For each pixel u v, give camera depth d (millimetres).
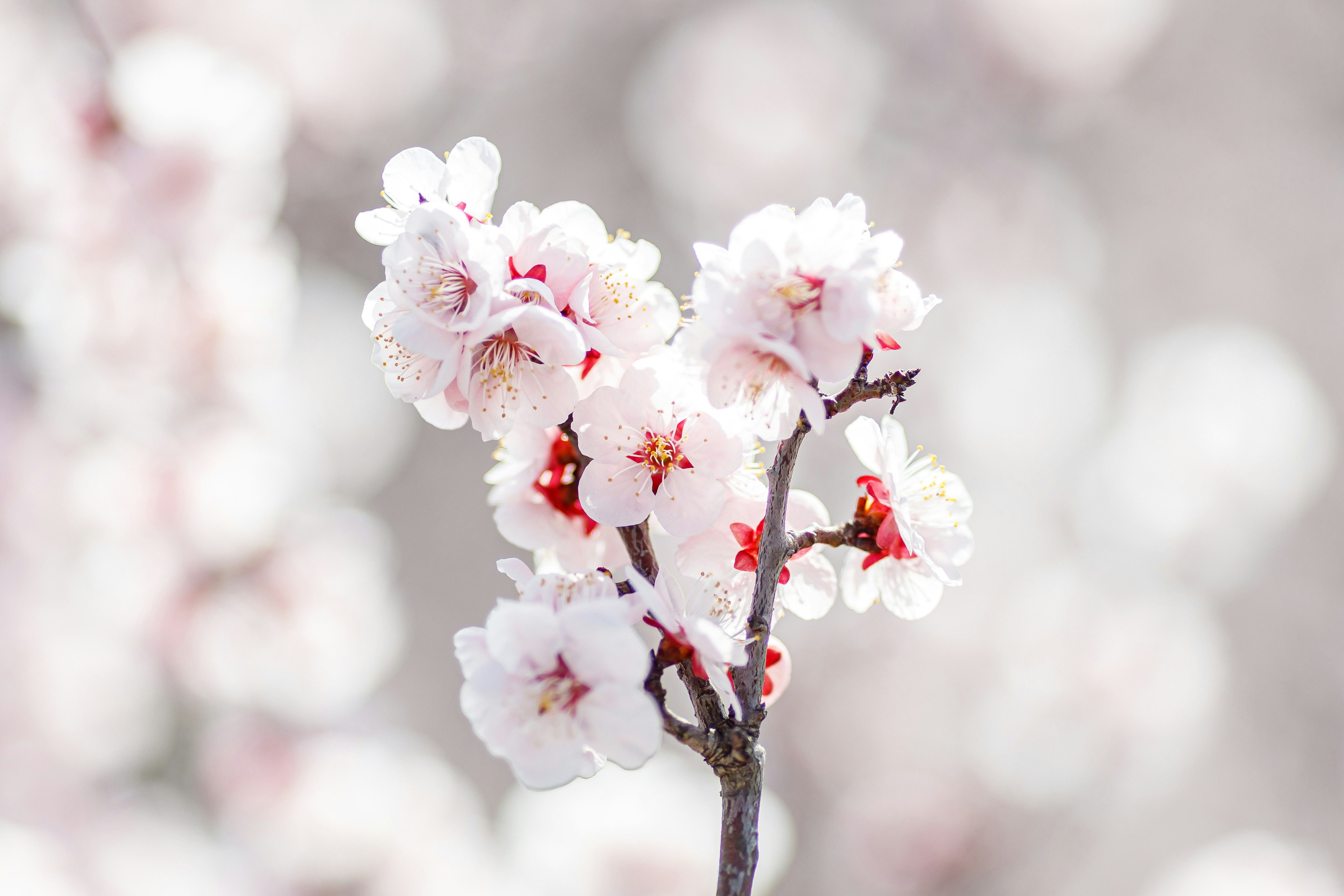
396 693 1854
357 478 1857
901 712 1785
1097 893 1686
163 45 1207
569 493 646
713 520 628
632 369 628
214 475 1264
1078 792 1673
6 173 1280
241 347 1229
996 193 2045
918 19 2074
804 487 1839
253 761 1426
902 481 643
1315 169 2086
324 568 1311
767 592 623
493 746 611
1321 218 2078
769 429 621
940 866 1653
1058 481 1904
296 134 1854
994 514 1886
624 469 629
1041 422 1894
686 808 1229
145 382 1233
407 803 1454
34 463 1394
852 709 1806
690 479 629
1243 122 2092
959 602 1835
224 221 1207
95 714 1415
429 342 621
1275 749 1837
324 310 1848
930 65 2076
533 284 620
